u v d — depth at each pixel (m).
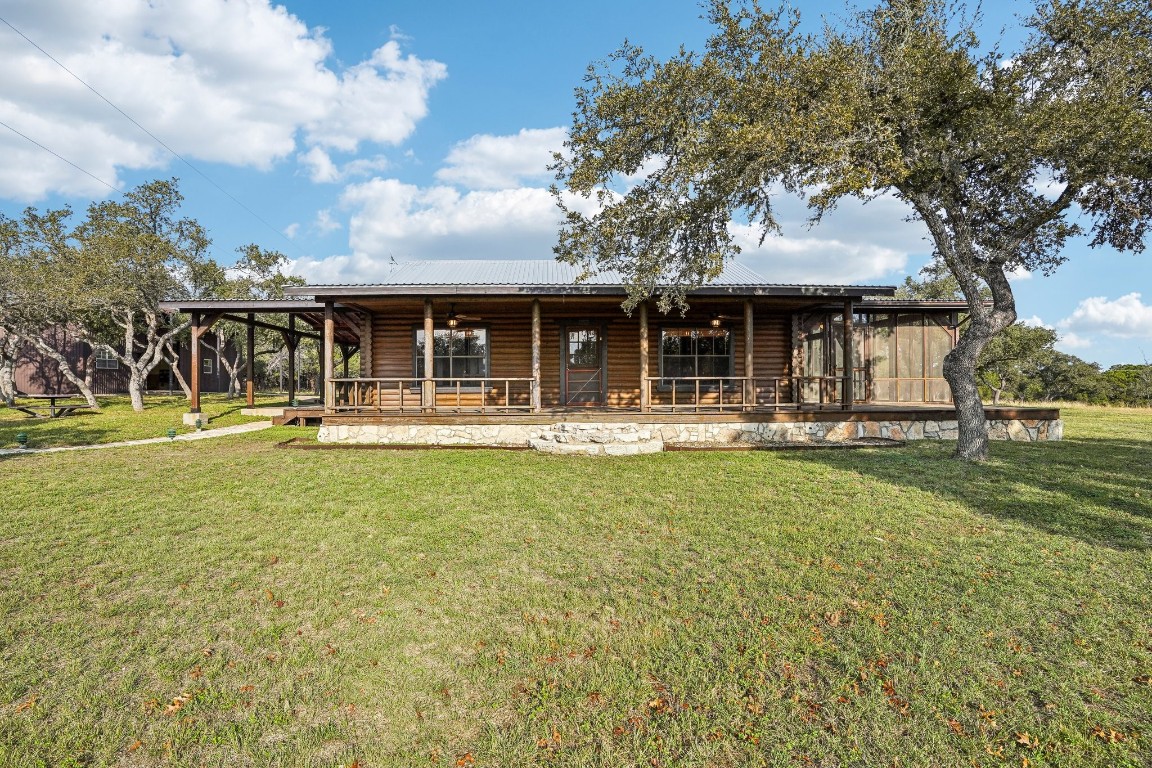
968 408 8.00
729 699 2.34
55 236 15.58
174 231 18.69
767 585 3.48
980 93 7.07
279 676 2.51
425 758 2.02
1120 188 7.62
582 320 12.79
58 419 13.12
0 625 2.93
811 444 9.57
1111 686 2.41
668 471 7.04
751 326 10.60
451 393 12.72
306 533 4.50
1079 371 24.11
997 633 2.85
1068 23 7.11
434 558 3.97
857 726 2.16
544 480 6.50
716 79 7.31
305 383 37.47
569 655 2.69
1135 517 4.86
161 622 3.00
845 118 6.55
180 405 17.27
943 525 4.69
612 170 8.16
